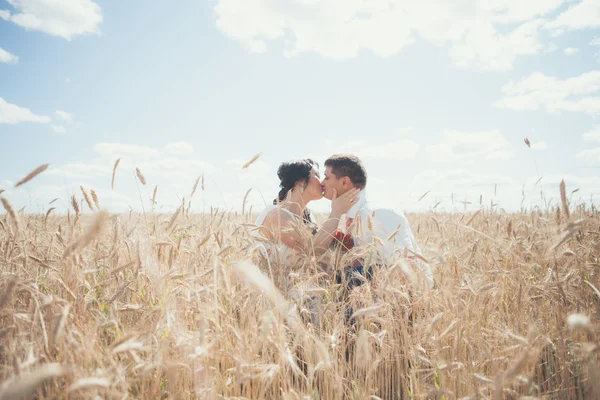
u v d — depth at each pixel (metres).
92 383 1.09
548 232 2.75
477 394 1.74
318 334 2.28
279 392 1.86
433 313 2.30
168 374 1.55
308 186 3.75
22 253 2.43
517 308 2.47
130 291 2.26
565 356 2.19
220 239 2.63
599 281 2.54
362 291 2.36
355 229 2.72
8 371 1.37
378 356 2.04
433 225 4.41
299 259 2.79
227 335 1.90
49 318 1.64
